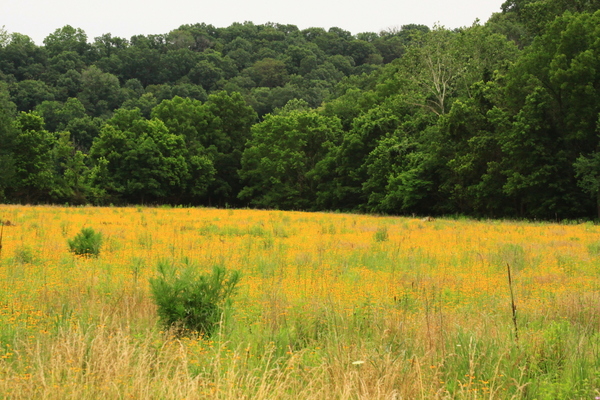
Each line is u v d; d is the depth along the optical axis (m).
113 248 15.53
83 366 5.56
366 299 8.78
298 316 7.68
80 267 12.12
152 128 67.88
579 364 5.90
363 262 14.18
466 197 41.94
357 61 173.75
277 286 9.70
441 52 51.84
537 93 36.41
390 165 51.22
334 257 14.76
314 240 19.30
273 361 6.01
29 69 125.25
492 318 7.85
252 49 179.38
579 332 7.08
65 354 5.58
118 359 5.36
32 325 7.12
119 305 8.09
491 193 39.84
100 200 63.00
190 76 143.12
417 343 6.41
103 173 63.50
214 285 7.74
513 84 39.09
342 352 5.92
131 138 66.06
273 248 16.53
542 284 11.25
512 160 37.66
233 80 142.62
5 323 7.11
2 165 53.94
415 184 45.53
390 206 48.53
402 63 58.44
